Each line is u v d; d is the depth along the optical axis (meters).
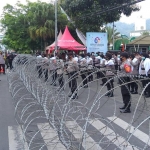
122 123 6.64
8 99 10.27
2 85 14.59
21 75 9.49
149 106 7.73
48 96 6.49
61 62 9.98
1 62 21.16
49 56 17.92
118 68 13.69
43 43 31.98
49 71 9.75
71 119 5.75
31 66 10.52
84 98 9.74
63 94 6.54
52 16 29.77
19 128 6.37
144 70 9.98
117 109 8.16
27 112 6.66
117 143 5.05
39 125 6.14
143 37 21.31
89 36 18.00
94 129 5.82
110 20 22.62
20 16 33.50
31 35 30.48
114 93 10.96
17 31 33.53
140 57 10.83
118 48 24.94
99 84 13.29
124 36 27.22
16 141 5.59
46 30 28.94
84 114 6.27
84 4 21.91
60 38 22.16
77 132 5.18
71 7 22.48
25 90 8.07
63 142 4.06
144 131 6.06
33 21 31.00
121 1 21.45
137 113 7.41
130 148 4.95
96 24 22.89
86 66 9.27
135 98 9.44
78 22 23.59
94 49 18.11
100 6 21.97
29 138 5.47
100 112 7.76
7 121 7.08
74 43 20.84
